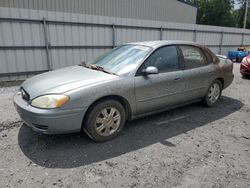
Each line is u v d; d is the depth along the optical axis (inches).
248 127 162.9
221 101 224.4
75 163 114.3
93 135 130.7
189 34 560.1
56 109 115.6
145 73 143.8
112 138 139.6
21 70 319.0
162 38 486.9
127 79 137.8
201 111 192.9
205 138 144.2
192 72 173.5
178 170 110.1
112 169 110.0
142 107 148.5
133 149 128.9
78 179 102.3
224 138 144.9
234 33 711.7
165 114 183.3
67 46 352.2
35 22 315.3
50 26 329.1
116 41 406.6
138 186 98.4
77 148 128.5
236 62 609.0
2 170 107.7
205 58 189.9
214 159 120.3
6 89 266.5
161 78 152.7
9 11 291.6
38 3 466.0
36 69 331.9
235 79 345.7
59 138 139.3
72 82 127.9
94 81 129.3
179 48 170.6
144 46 159.9
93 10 567.2
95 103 128.4
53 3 488.4
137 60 148.9
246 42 783.1
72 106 118.8
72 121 121.0
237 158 122.0
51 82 130.6
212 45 650.2
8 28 296.5
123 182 100.8
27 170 108.0
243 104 217.0
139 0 681.6
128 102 140.1
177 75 162.4
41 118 115.2
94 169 109.7
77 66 167.8
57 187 96.8
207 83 189.3
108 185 98.7
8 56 305.1
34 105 118.6
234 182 102.3
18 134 144.5
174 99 166.1
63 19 337.4
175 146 133.1
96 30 377.1
